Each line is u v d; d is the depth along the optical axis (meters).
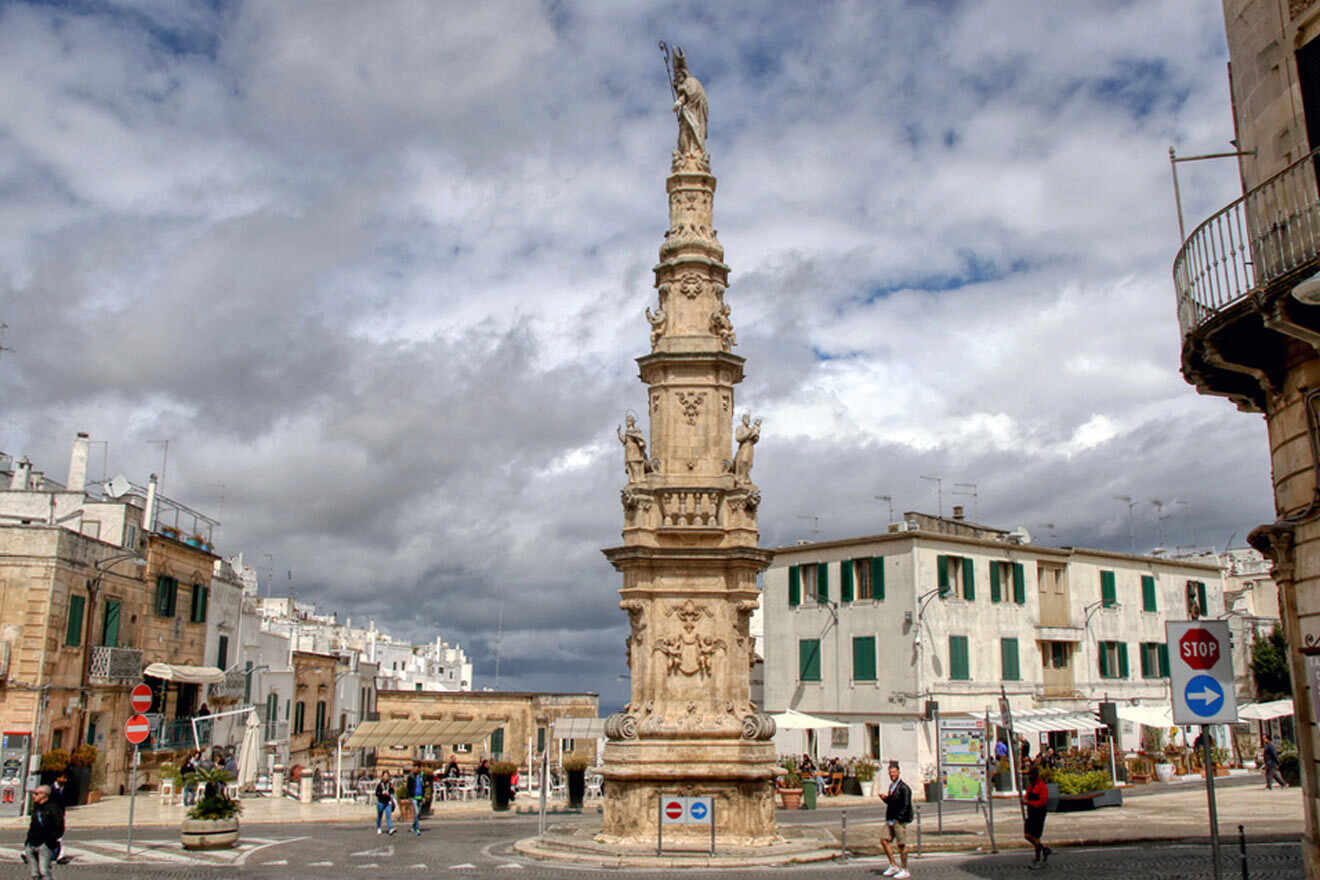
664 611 26.17
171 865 23.58
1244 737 61.31
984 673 51.09
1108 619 57.75
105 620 43.22
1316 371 14.39
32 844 19.19
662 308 27.91
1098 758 43.50
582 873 21.98
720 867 22.72
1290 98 14.74
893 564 50.47
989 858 24.27
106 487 52.28
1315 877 14.38
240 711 45.78
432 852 26.14
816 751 52.53
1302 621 14.69
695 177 28.41
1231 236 14.63
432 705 66.94
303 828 32.78
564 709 67.81
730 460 27.14
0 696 38.03
